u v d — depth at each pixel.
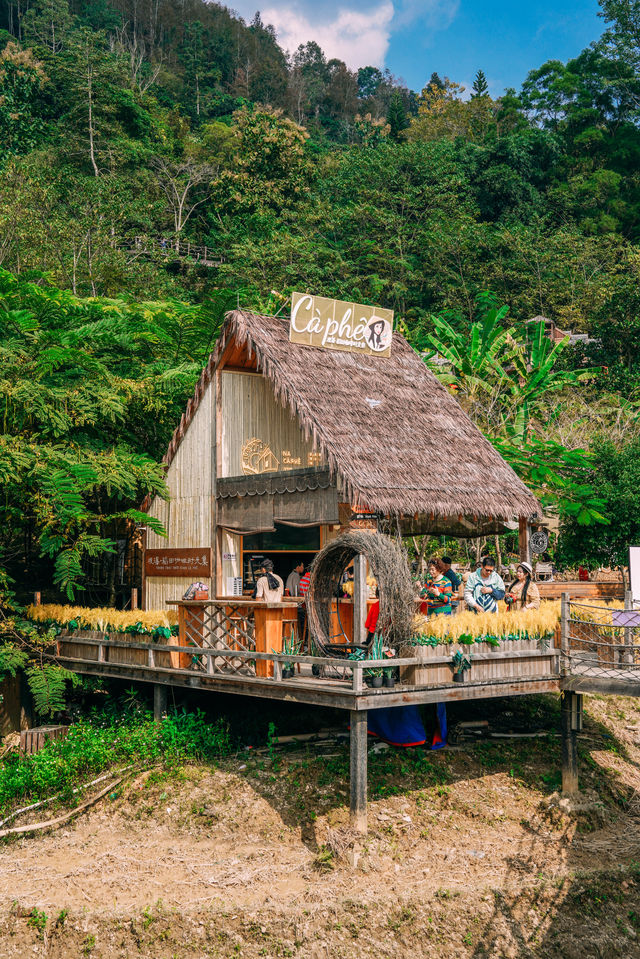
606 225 66.25
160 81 95.69
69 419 18.31
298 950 11.16
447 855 12.96
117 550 21.30
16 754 16.56
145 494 20.23
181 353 25.36
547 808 14.33
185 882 12.23
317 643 12.91
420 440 16.39
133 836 13.53
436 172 61.53
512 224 62.72
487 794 14.58
